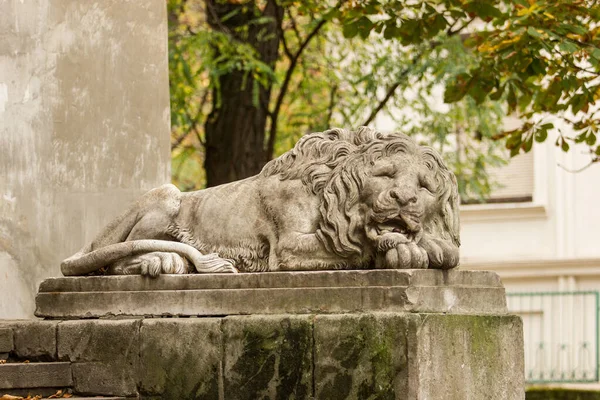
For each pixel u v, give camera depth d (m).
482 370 9.31
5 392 9.67
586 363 24.14
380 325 8.81
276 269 9.65
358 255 9.43
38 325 10.02
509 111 14.89
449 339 8.98
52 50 13.01
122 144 13.29
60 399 9.59
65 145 12.94
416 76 21.31
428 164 9.69
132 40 13.48
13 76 12.78
